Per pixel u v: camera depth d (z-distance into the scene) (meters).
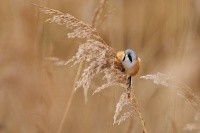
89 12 7.77
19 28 8.37
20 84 8.09
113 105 7.13
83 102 8.20
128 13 10.89
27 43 8.20
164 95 8.70
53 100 7.48
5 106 8.20
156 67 9.77
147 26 10.88
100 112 8.15
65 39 8.23
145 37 10.84
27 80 7.95
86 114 8.22
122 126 7.60
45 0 6.88
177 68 8.23
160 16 10.75
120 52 4.05
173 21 8.84
